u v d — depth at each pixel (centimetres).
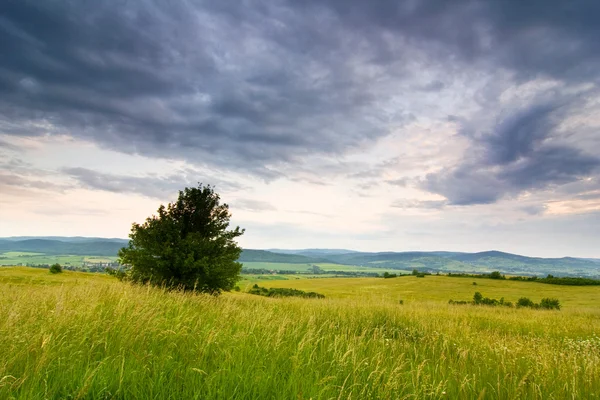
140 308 645
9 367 354
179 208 2038
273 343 537
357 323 1024
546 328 1318
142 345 464
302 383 401
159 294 1016
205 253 1888
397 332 965
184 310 783
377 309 1262
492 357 680
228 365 421
